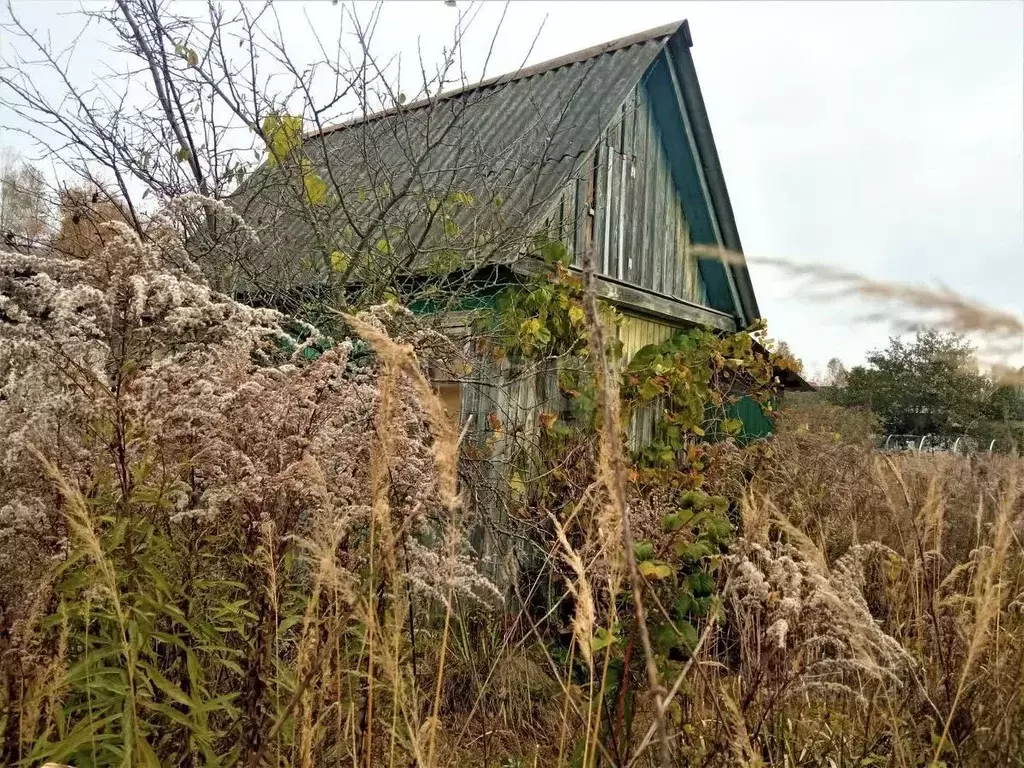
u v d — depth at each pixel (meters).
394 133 5.30
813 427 7.93
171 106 5.16
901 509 3.29
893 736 2.40
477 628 3.94
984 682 2.47
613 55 7.89
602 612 2.81
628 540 1.45
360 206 6.02
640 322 8.04
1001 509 2.29
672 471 5.34
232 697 2.16
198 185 4.90
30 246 4.21
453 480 1.81
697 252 1.74
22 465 2.06
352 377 2.75
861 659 2.19
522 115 7.57
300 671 1.94
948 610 2.88
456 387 6.14
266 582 2.22
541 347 5.61
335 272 5.31
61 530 2.08
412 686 2.24
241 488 2.14
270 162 5.15
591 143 6.38
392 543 1.92
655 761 2.52
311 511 2.32
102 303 2.04
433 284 5.38
